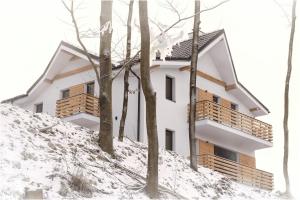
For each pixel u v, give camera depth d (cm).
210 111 2377
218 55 2625
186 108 2394
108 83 1483
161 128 2245
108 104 1464
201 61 2567
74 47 2516
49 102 2761
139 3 1198
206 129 2403
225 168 2314
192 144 1709
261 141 2634
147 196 1140
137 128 2217
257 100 2789
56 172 1044
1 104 1468
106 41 1505
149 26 1202
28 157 1073
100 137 1440
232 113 2516
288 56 1914
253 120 2634
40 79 2761
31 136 1240
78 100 2461
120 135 1698
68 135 1422
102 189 1080
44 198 918
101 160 1321
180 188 1411
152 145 1170
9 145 1095
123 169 1319
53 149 1212
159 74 2319
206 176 1659
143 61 1183
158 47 1191
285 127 1880
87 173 1134
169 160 1673
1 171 957
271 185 2533
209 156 2272
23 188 913
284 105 1898
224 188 1605
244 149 2717
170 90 2384
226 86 2700
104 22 1492
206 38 2580
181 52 2498
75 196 982
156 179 1160
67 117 2464
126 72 1792
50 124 1461
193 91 1784
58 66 2716
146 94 1178
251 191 1714
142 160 1527
